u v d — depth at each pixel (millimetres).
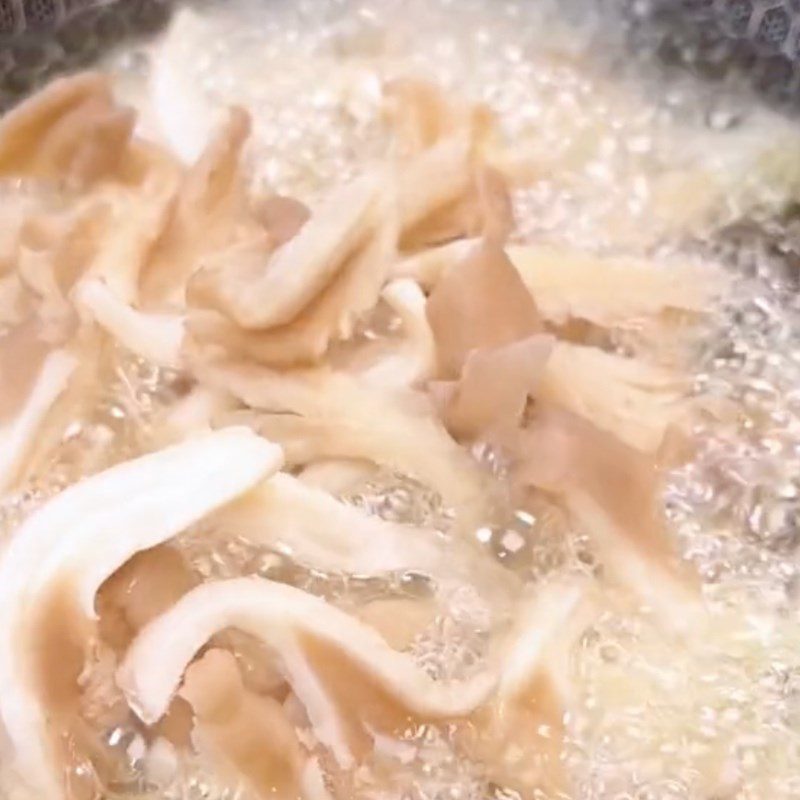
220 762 441
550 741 451
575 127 551
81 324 480
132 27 563
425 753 447
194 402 477
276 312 470
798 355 503
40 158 515
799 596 474
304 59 566
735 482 483
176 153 521
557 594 463
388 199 482
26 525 449
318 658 442
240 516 458
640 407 486
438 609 461
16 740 439
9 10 557
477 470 471
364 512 466
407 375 478
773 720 461
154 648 440
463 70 565
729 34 562
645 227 529
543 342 467
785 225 531
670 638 465
